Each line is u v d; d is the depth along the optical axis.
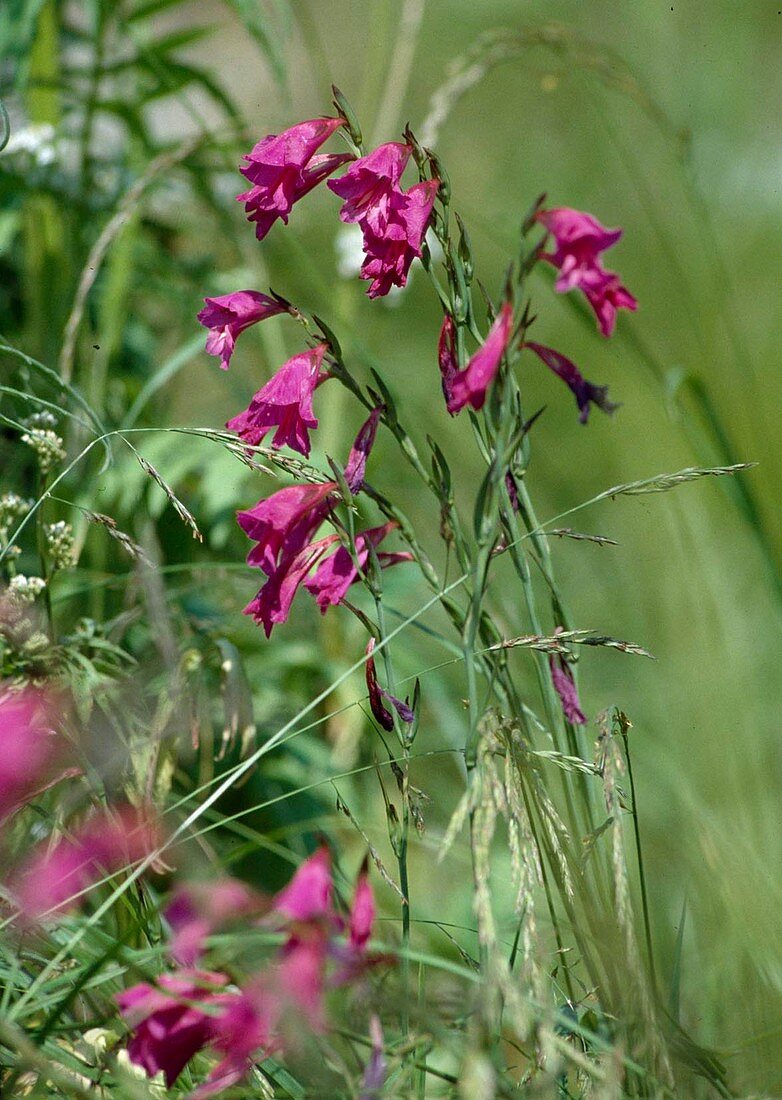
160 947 1.38
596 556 2.14
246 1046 1.34
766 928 1.50
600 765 1.39
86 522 1.62
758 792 1.65
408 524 1.42
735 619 1.82
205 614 1.68
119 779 1.45
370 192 1.39
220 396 2.15
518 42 1.80
